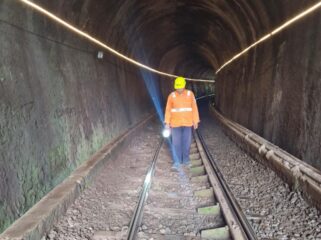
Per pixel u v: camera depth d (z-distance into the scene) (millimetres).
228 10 11867
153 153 9828
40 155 5086
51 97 5871
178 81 7996
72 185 5430
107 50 10641
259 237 4270
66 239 4215
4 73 4414
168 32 18266
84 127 7480
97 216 5004
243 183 6547
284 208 5156
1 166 3967
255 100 10875
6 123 4258
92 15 8156
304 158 6227
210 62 30719
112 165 8031
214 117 19969
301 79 6727
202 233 4441
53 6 5973
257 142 8219
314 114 5957
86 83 8164
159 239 4344
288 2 7242
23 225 3904
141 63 17719
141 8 11805
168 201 5773
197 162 8586
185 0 12734
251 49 12055
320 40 5934
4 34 4543
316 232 4340
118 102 11688
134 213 4973
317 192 4824
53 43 6305
